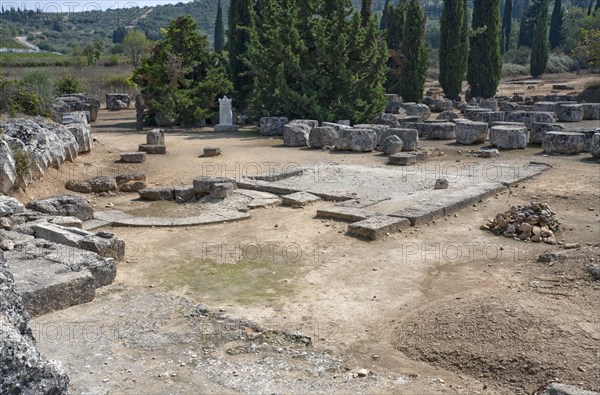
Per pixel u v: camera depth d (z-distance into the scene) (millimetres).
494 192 15234
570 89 49312
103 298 8500
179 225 12633
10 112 21094
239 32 34750
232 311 8133
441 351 6680
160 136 22281
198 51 31984
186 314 7844
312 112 27656
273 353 6777
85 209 12914
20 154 14367
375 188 15805
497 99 41938
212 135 27359
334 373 6367
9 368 3758
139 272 9805
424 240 11445
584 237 11508
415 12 38406
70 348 6793
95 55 55844
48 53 57219
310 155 21453
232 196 15102
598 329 6785
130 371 6289
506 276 9461
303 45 27906
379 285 9125
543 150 21797
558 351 6289
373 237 11422
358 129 22469
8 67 44719
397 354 6820
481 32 42000
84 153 20109
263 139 25938
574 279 8883
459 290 8844
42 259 8984
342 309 8211
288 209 14039
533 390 5824
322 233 11930
